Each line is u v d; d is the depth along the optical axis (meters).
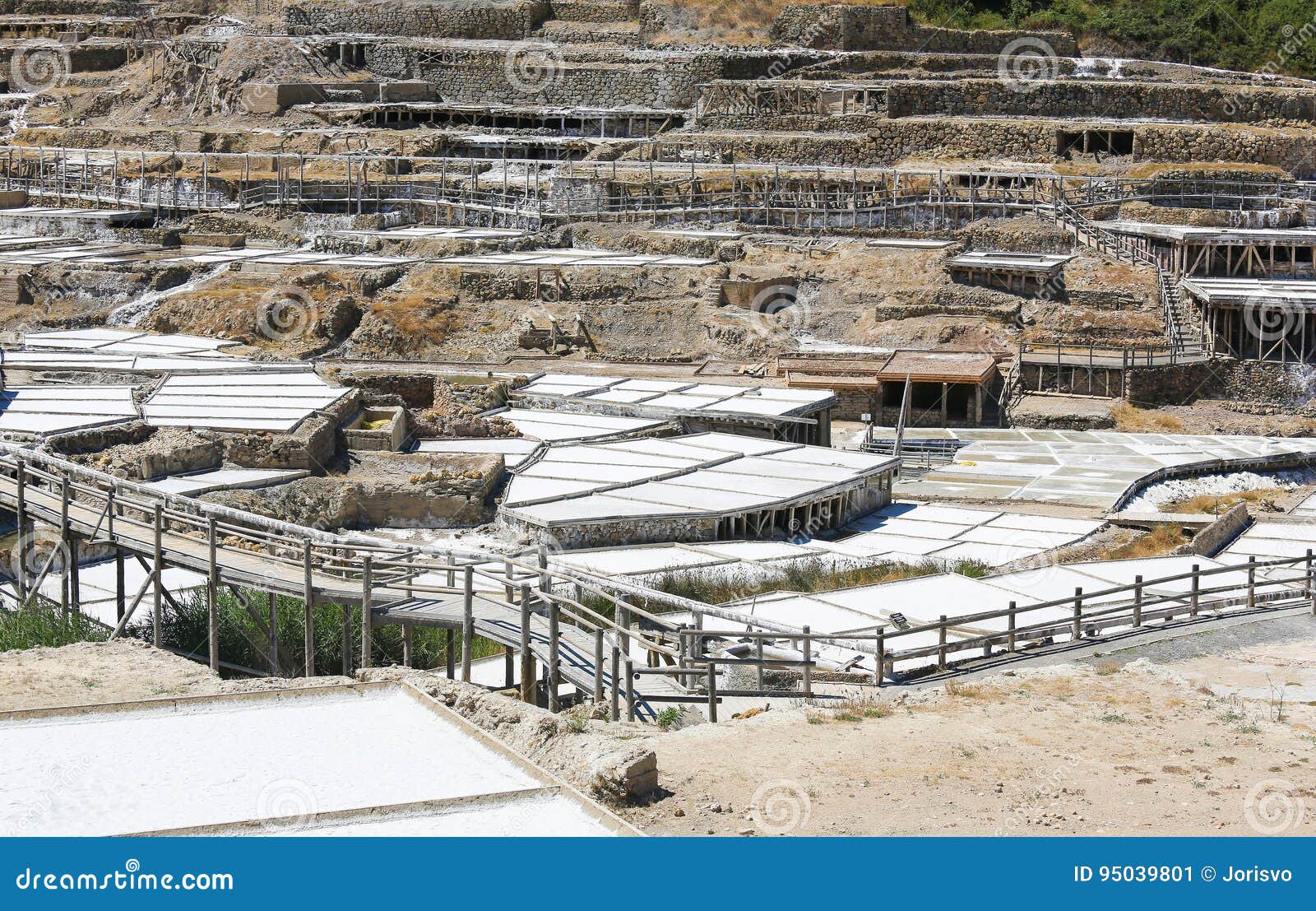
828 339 64.44
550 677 23.33
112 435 42.28
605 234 73.75
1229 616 26.66
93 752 17.55
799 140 82.12
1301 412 57.72
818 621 29.77
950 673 23.73
